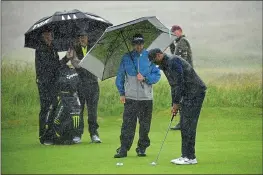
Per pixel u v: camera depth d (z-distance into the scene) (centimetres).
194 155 2148
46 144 2580
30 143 2616
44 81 2600
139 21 2252
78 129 2588
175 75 2036
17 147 2530
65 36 2680
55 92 2592
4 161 2266
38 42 2623
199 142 2594
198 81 2055
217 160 2216
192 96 2056
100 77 2367
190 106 2062
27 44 2644
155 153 2370
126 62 2217
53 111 2583
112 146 2533
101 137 2758
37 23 2641
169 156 2309
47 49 2609
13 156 2347
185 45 2778
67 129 2569
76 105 2584
